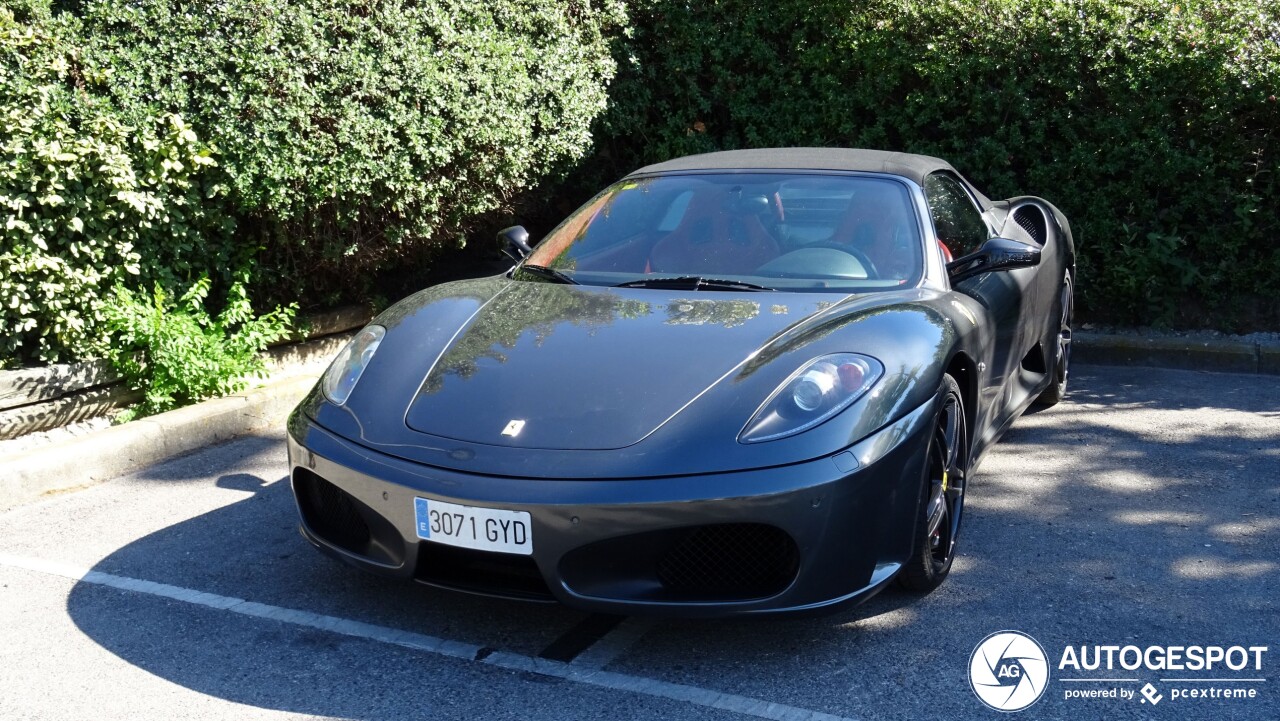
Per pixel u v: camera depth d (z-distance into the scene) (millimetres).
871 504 2760
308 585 3336
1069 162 6543
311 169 5180
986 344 3646
